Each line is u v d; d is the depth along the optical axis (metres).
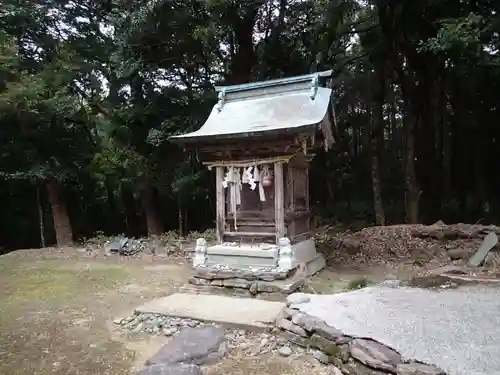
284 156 7.85
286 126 7.27
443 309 5.10
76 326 6.05
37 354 5.03
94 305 7.10
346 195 20.14
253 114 8.55
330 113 8.93
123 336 5.63
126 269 10.21
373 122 16.61
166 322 5.92
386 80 15.91
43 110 13.92
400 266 9.35
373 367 3.91
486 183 15.41
